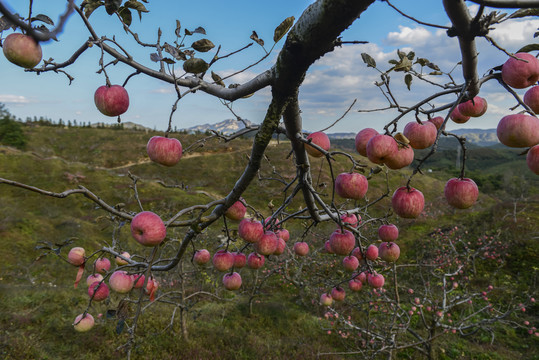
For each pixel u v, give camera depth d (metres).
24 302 8.98
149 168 40.28
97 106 1.19
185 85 1.24
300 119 1.41
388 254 2.35
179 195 25.17
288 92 1.13
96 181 27.56
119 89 1.17
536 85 1.03
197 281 10.44
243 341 7.71
